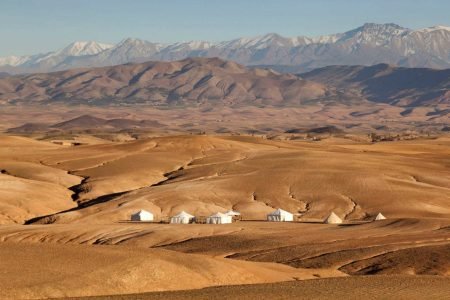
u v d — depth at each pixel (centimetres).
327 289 9319
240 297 8612
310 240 14412
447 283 10019
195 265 10125
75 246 10706
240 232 15612
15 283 8531
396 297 8894
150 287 9162
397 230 15400
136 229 16350
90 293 8650
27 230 16338
